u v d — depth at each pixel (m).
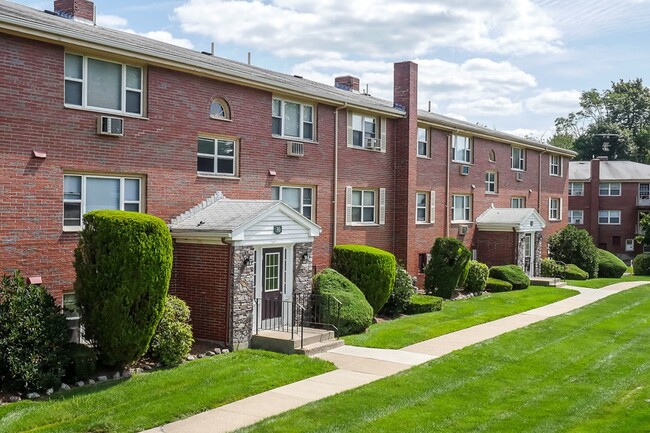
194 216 17.58
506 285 29.09
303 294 18.56
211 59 21.38
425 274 26.31
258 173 20.19
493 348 16.55
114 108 16.16
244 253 16.25
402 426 10.50
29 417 10.49
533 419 10.88
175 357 14.05
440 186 30.56
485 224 33.44
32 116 14.23
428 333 18.58
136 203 16.72
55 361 12.03
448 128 30.41
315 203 22.77
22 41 14.04
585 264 37.22
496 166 35.53
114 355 13.00
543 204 41.25
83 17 19.09
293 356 15.23
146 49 16.28
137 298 12.94
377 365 14.68
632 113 86.88
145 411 11.05
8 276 12.70
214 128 18.66
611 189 59.56
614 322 20.97
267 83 19.88
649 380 13.51
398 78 27.12
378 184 26.06
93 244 13.00
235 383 12.84
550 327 19.89
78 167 15.14
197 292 16.45
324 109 23.06
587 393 12.55
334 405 11.55
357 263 20.81
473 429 10.38
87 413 10.95
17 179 13.95
